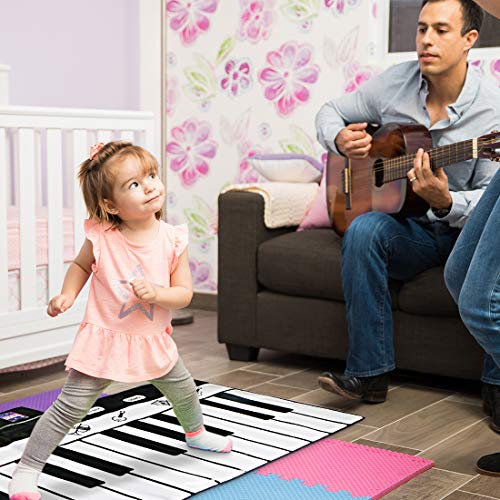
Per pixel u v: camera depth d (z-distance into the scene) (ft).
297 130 11.93
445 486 6.01
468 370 8.16
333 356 9.00
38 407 7.82
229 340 9.66
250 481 6.07
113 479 6.05
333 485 5.98
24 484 5.54
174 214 13.19
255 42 12.16
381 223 7.94
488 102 8.29
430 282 8.21
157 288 5.76
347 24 11.39
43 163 14.33
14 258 8.80
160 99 13.03
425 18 8.20
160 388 6.23
